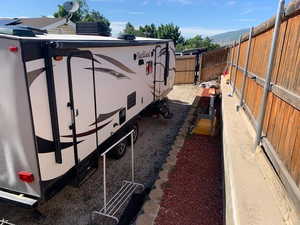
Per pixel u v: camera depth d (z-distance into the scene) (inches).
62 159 130.0
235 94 335.0
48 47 110.8
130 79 222.2
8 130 112.0
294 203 92.3
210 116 288.7
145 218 136.0
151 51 273.1
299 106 94.0
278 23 130.0
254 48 213.6
